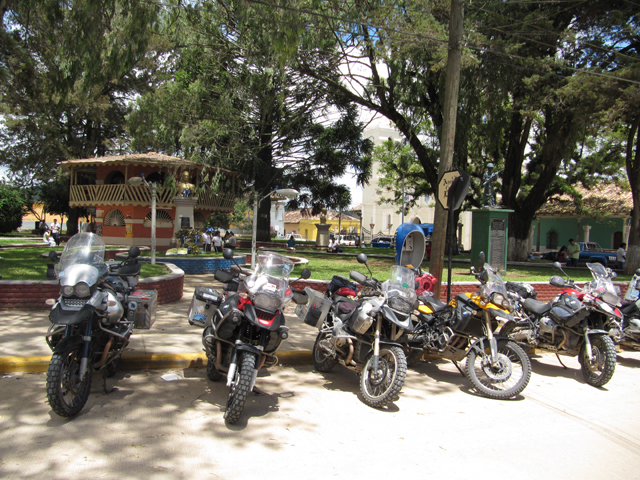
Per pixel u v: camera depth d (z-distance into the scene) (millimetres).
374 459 3854
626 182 30234
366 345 5480
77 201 29109
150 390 5117
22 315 7664
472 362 5746
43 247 22875
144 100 19344
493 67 15727
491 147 18672
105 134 38031
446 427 4648
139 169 27016
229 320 4535
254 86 17578
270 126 22953
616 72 14203
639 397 5965
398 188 39312
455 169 7797
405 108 17703
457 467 3805
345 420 4664
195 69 20078
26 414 4258
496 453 4113
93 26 9844
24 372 5348
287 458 3770
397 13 12938
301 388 5609
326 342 5887
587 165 26844
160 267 12336
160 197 26781
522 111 16031
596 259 27531
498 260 15352
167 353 5996
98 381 5273
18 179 37656
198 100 19328
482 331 5902
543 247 40094
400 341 5988
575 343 6594
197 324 5219
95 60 10312
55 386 3914
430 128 21969
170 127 19594
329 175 28156
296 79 19203
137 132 19875
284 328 4746
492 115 17766
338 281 6840
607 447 4367
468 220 49656
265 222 32469
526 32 15047
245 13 11648
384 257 21859
